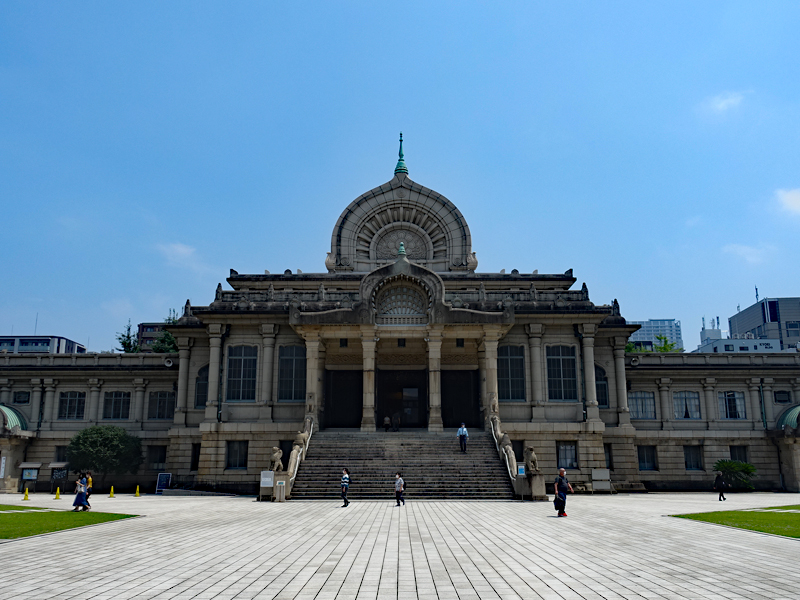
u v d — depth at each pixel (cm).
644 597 1349
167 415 5684
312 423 4591
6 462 5372
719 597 1344
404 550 1936
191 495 4616
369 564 1716
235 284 5969
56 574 1596
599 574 1577
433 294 4825
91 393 5744
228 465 4925
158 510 3216
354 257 6053
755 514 2923
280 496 3697
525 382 5028
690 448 5509
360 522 2652
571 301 5153
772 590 1404
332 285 5847
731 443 5494
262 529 2434
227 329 5103
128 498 4269
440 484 3888
